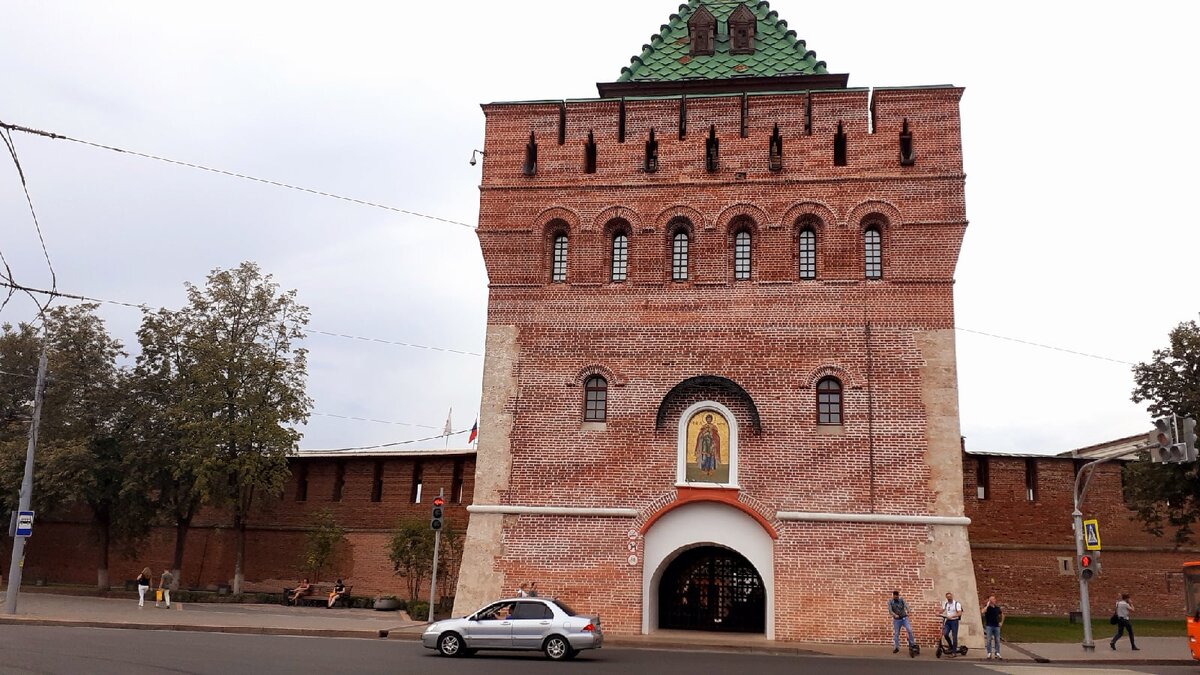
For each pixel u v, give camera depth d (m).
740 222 32.59
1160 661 26.19
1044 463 43.06
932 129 31.97
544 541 30.70
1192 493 37.72
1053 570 41.81
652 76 36.69
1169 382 38.56
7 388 49.94
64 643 23.20
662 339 31.75
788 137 32.66
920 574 28.72
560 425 31.56
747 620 31.44
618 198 33.09
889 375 30.28
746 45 37.19
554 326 32.41
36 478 43.56
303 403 47.12
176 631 28.22
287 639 26.72
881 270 31.38
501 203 33.62
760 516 29.72
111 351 48.84
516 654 24.53
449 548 41.88
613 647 26.81
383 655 22.94
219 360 44.84
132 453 44.66
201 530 49.38
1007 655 27.08
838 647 27.80
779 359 30.95
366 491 46.72
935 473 29.36
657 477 30.64
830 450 29.98
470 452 44.44
